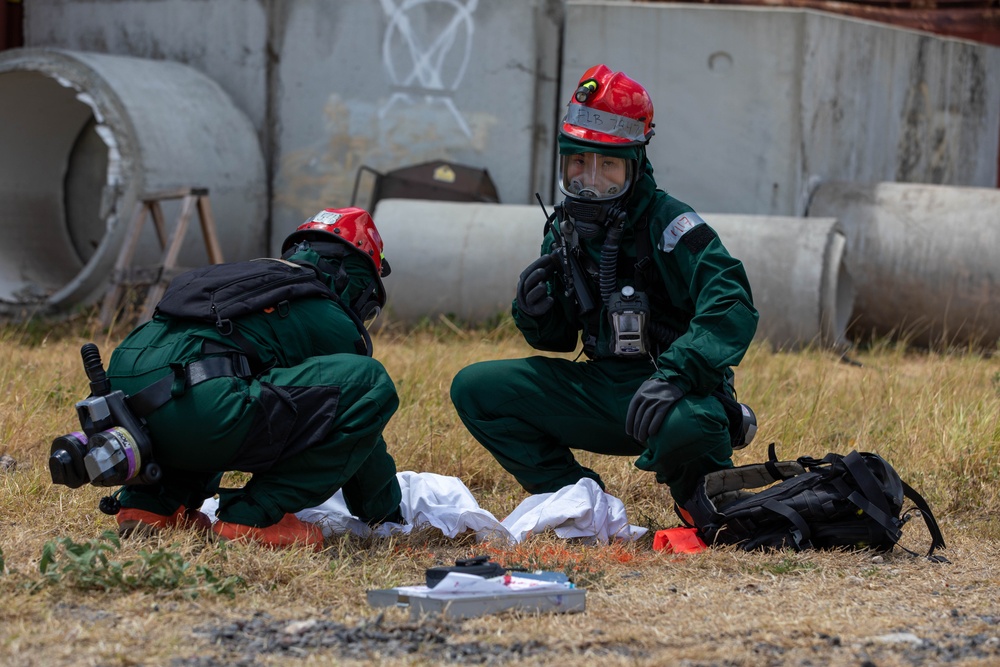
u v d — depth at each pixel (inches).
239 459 399.2
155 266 1109.7
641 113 432.5
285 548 398.3
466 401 472.4
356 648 305.1
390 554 414.6
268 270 423.5
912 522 489.4
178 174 1178.0
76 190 1384.1
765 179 1237.7
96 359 392.8
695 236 431.8
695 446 424.5
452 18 1309.1
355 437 410.9
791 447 593.9
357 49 1330.0
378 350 898.7
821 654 305.9
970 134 1593.3
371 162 1331.2
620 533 447.8
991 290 1098.7
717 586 380.5
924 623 338.0
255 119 1354.6
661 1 1310.3
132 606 334.0
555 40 1309.1
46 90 1298.0
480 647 307.3
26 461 552.4
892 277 1138.7
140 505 414.9
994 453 551.5
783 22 1225.4
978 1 1582.2
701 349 418.0
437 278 1127.6
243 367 403.5
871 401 706.2
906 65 1413.6
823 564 410.3
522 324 474.0
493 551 425.1
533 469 469.1
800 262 1027.3
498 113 1306.6
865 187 1191.6
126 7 1402.6
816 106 1246.9
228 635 311.9
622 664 293.4
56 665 283.3
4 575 351.9
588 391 461.7
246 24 1354.6
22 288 1239.5
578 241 454.6
